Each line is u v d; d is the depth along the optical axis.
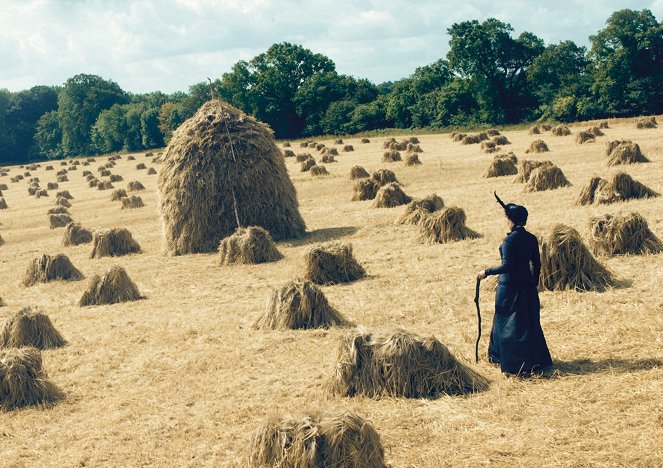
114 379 9.31
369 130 84.75
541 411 6.61
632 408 6.36
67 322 12.86
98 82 135.38
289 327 10.48
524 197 20.44
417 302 11.02
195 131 19.56
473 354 8.37
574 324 8.89
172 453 6.73
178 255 19.09
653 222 14.09
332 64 98.75
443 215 15.81
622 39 68.50
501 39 79.75
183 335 10.86
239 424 7.23
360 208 23.53
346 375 7.70
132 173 55.06
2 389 8.76
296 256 16.67
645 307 9.05
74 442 7.38
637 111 69.19
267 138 20.09
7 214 36.19
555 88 78.62
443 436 6.39
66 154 130.88
